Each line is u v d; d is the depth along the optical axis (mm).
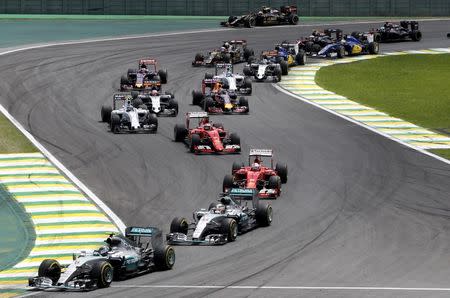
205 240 133750
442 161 188625
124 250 118375
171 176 174500
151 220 149625
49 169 178000
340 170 179625
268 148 196375
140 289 111375
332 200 159500
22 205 156875
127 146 195750
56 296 109000
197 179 172500
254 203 144875
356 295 108125
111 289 111625
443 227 144250
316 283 114500
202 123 197625
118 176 174750
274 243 134875
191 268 122062
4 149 190625
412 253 130375
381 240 137000
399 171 179750
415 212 152625
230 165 182125
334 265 123812
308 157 189375
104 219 150375
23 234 143250
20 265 128875
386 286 112938
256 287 112188
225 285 113188
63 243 138875
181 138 199750
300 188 166875
